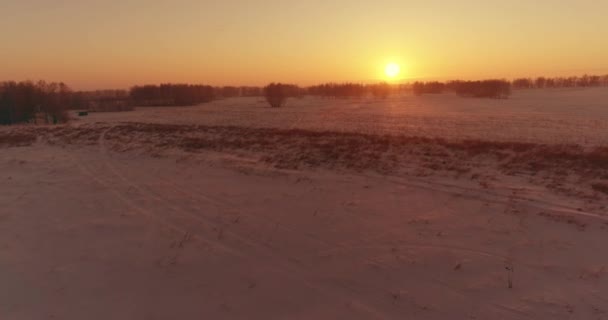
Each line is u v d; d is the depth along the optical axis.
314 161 15.99
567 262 6.84
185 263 7.43
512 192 10.76
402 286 6.38
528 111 58.44
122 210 10.68
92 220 9.95
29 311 5.96
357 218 9.44
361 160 15.75
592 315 5.37
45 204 11.47
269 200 11.14
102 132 29.27
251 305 6.00
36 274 7.16
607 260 6.84
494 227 8.52
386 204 10.41
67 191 12.88
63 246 8.38
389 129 34.19
